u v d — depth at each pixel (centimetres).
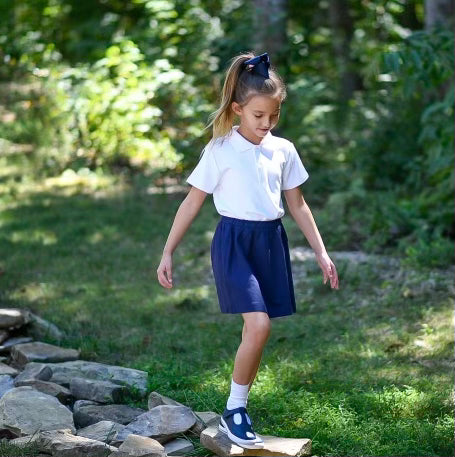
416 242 805
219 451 398
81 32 1552
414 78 787
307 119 1212
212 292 710
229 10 1304
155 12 1259
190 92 1138
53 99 1223
